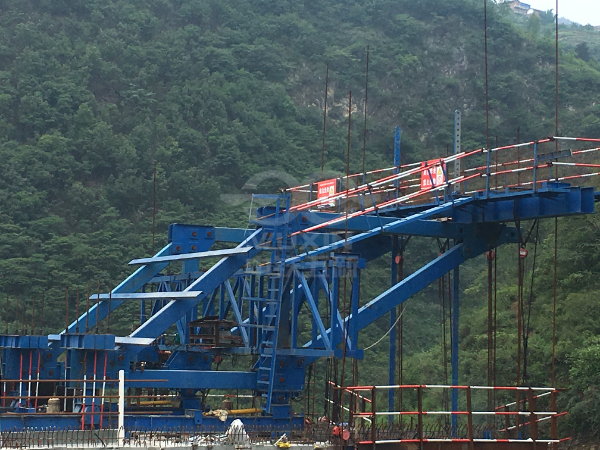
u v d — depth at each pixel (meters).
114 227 59.75
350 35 96.44
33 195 61.62
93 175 66.50
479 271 61.03
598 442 27.81
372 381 46.12
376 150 78.75
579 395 29.17
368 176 69.12
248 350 21.47
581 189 20.59
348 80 88.00
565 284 36.53
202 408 21.41
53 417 16.75
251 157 70.62
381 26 99.12
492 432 19.09
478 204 23.16
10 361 19.31
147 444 15.86
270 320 21.16
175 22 90.69
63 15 84.00
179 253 23.20
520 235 22.00
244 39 89.56
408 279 22.70
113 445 15.27
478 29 97.94
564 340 33.03
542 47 98.00
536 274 39.66
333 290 20.33
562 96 89.75
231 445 16.19
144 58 79.94
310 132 77.88
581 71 93.75
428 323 56.56
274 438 18.44
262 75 85.19
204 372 20.48
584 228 37.25
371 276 58.44
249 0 98.06
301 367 21.17
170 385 19.97
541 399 31.58
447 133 82.06
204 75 80.19
